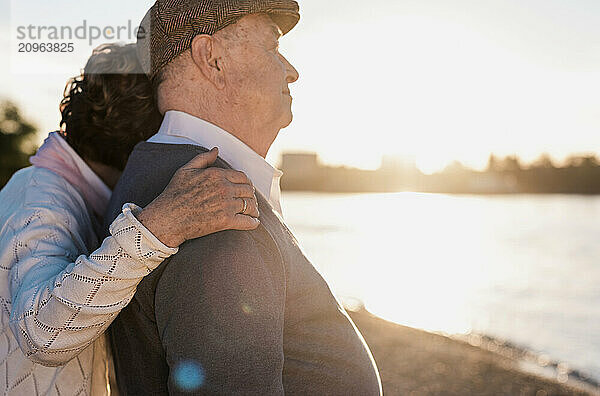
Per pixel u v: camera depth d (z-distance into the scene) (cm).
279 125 153
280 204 161
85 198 165
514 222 10425
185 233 116
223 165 132
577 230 8638
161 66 145
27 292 122
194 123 142
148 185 136
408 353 1123
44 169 157
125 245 113
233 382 114
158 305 121
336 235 6581
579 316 2316
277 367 119
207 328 114
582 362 1478
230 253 117
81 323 114
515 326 2042
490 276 3644
